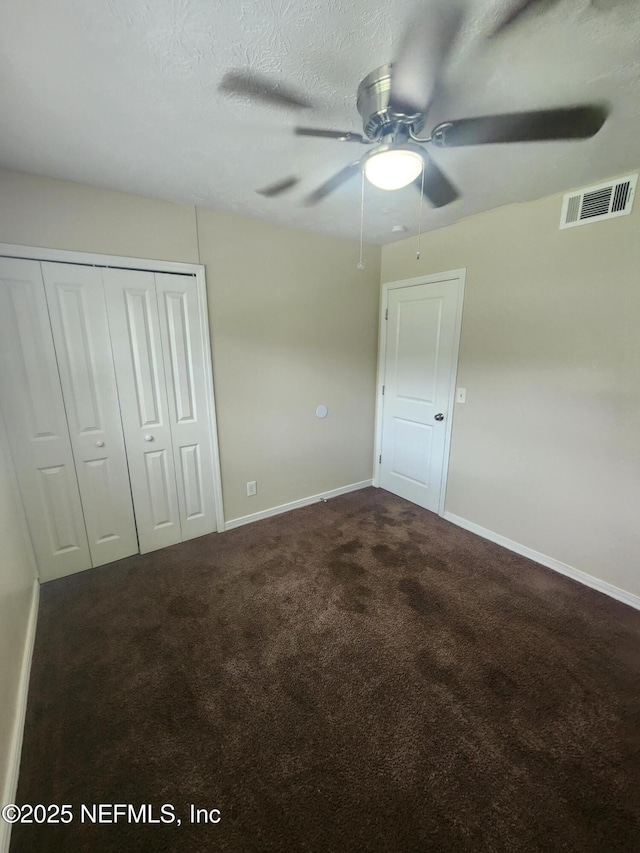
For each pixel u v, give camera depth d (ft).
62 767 4.24
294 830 3.70
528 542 8.38
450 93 4.16
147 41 3.49
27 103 4.38
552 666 5.55
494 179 6.44
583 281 6.89
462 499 9.75
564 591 7.24
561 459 7.61
